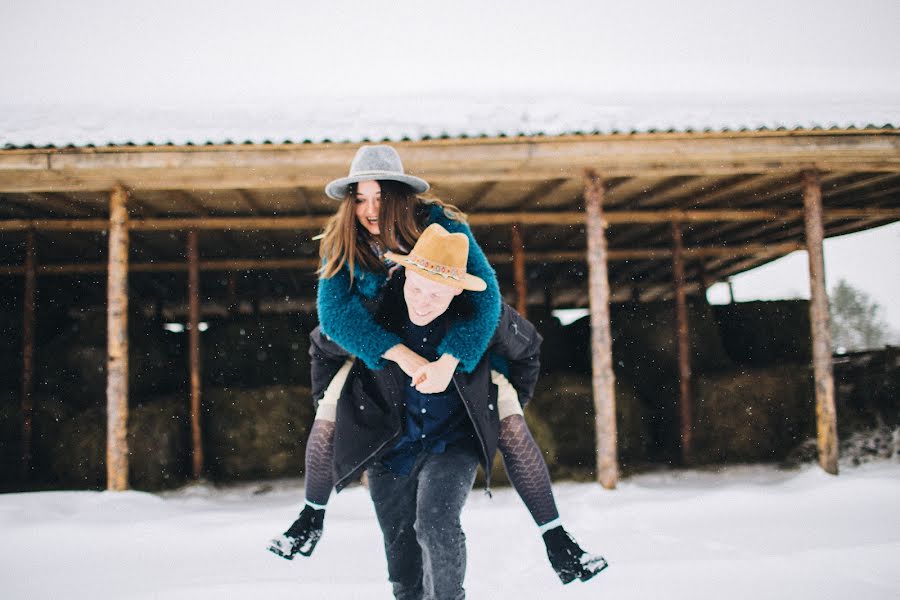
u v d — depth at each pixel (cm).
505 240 1179
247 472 924
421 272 218
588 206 733
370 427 240
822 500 601
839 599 336
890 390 944
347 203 251
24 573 437
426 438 244
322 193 825
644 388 1075
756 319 1208
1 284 1165
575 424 938
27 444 941
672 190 873
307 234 1051
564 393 954
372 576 407
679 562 417
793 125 678
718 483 801
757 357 1195
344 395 247
